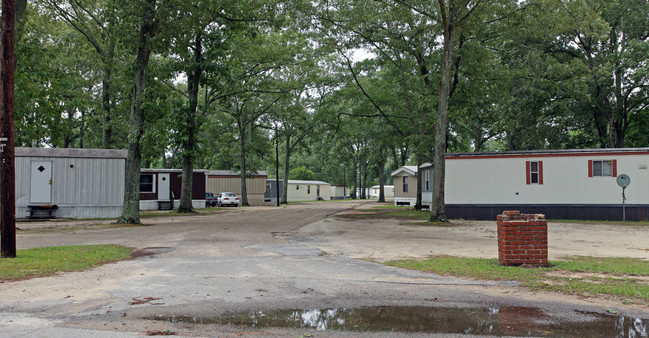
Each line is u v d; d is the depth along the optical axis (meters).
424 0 23.45
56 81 17.47
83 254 9.81
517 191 22.31
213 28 25.62
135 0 18.14
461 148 42.59
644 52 25.25
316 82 34.09
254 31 23.20
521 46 27.23
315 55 27.56
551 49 30.05
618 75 29.16
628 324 4.82
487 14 21.14
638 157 21.03
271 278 7.38
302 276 7.56
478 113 28.28
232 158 51.75
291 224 19.75
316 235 14.94
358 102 31.84
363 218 24.05
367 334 4.50
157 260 9.35
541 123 31.59
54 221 21.27
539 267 8.10
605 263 8.55
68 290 6.41
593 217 21.42
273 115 45.59
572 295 6.08
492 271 7.68
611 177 21.30
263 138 49.59
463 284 6.83
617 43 30.11
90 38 22.66
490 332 4.55
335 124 31.72
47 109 17.05
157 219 23.19
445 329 4.65
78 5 23.16
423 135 26.36
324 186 69.50
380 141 36.81
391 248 11.48
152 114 19.92
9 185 9.23
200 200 36.03
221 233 15.45
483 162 22.81
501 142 44.53
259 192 49.88
